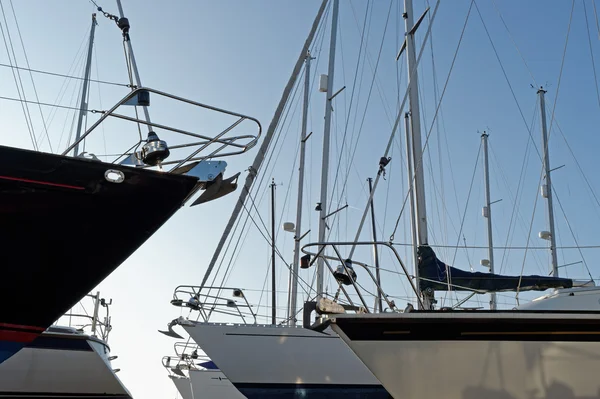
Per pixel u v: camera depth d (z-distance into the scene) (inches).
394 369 277.6
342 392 441.7
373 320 279.3
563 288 368.8
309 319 291.3
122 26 304.2
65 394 384.2
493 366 277.3
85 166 218.2
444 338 278.5
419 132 446.3
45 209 216.8
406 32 478.9
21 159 211.9
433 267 392.8
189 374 647.1
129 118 240.5
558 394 275.9
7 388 370.6
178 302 470.0
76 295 229.8
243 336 451.2
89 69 464.8
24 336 227.9
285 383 442.3
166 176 226.1
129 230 227.8
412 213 455.2
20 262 220.4
